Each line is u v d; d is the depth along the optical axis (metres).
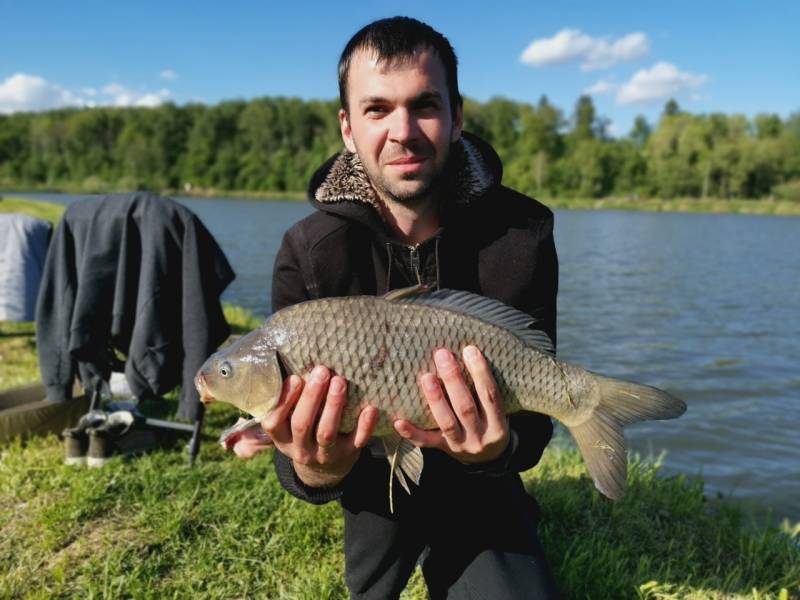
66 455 1.32
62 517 1.10
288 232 0.91
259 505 1.17
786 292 5.49
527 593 0.80
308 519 1.12
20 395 1.58
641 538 1.15
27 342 2.36
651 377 2.93
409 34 0.77
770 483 1.81
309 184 0.90
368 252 0.87
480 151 0.91
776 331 3.96
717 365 3.15
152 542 1.06
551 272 0.89
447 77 0.80
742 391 2.73
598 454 0.78
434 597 0.87
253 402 0.73
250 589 0.98
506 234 0.86
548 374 0.77
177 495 1.21
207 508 1.15
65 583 0.96
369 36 0.78
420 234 0.87
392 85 0.76
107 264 1.35
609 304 4.84
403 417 0.73
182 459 1.37
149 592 0.94
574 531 1.15
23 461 1.32
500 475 0.80
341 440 0.74
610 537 1.15
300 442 0.73
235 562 1.02
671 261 7.79
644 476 1.40
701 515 1.27
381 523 0.86
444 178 0.83
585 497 1.28
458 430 0.72
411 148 0.78
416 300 0.74
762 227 15.45
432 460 0.89
